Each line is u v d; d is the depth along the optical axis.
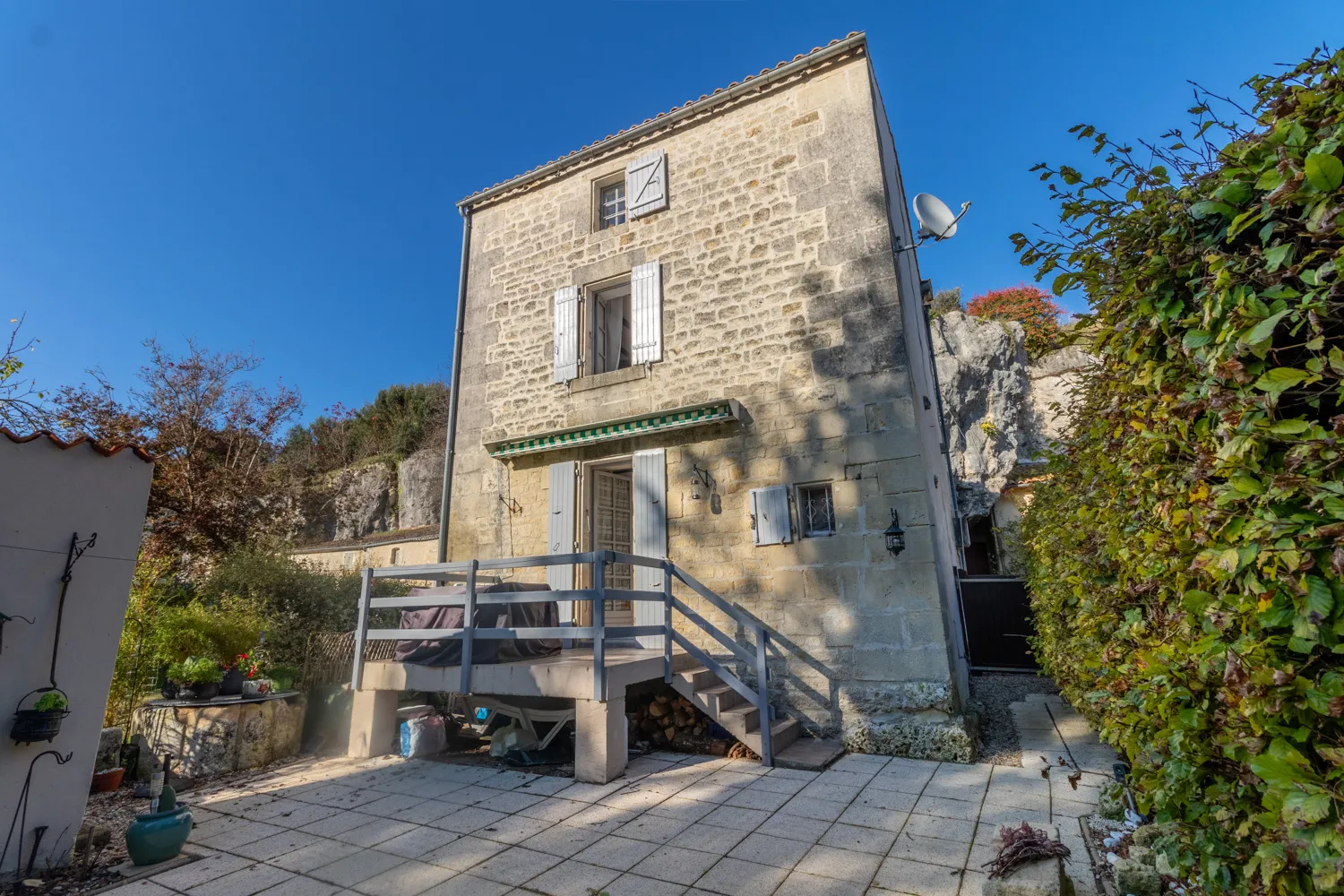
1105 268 2.41
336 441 23.58
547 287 8.98
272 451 16.14
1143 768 2.22
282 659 7.10
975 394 16.95
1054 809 4.24
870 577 6.34
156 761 5.65
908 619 6.12
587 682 5.30
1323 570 1.39
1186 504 1.92
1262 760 1.45
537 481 8.40
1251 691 1.50
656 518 7.44
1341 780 1.37
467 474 8.95
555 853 3.82
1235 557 1.57
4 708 3.56
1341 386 1.45
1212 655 1.71
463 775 5.47
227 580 7.98
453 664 5.89
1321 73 1.73
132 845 3.74
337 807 4.69
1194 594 1.75
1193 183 2.02
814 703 6.37
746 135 7.90
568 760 5.75
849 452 6.64
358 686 6.28
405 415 22.41
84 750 3.86
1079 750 5.71
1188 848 2.04
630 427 7.54
